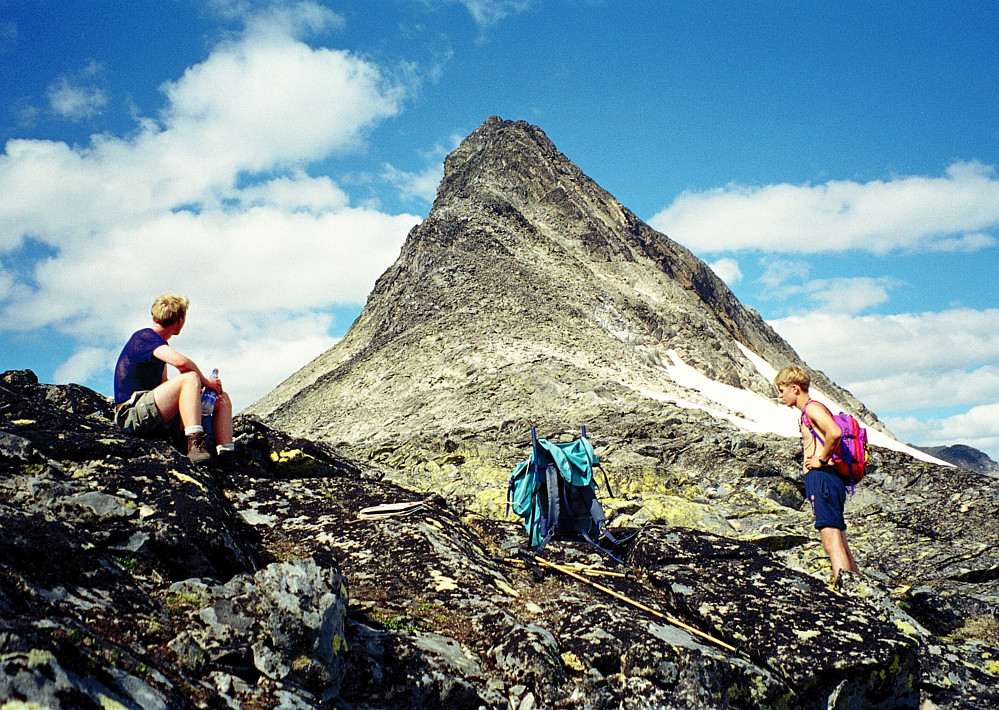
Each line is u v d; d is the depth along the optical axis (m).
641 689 4.80
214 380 7.90
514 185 124.50
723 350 95.19
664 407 35.56
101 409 9.09
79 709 2.87
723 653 5.51
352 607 5.48
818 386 122.62
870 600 6.43
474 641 5.39
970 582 10.01
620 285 107.00
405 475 13.83
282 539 7.08
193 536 5.41
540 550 7.41
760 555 7.15
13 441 5.93
